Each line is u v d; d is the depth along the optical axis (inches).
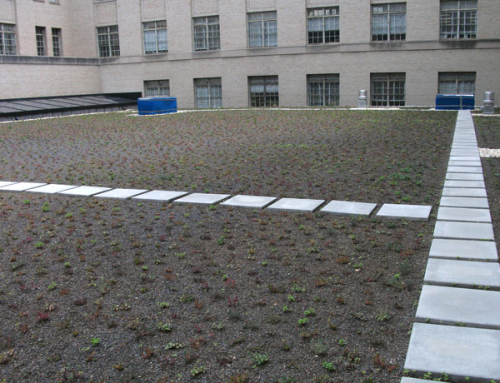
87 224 320.5
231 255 262.1
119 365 165.6
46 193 408.5
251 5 1414.9
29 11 1467.8
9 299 219.0
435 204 339.6
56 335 187.5
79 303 211.5
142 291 222.1
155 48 1555.1
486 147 565.0
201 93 1535.4
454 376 149.0
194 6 1483.8
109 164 535.2
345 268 240.2
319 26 1369.3
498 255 241.9
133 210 353.4
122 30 1572.3
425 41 1263.5
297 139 677.3
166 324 191.3
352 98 1359.5
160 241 287.7
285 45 1397.6
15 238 298.2
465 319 180.5
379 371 158.2
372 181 414.9
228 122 940.6
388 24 1304.1
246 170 478.3
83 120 1059.9
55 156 598.9
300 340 178.4
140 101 1180.5
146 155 586.2
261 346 175.5
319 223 309.9
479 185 378.6
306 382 154.6
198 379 158.2
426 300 197.2
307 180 426.6
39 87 1381.6
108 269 249.4
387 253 257.0
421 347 164.6
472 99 1118.4
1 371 165.5
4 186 433.4
